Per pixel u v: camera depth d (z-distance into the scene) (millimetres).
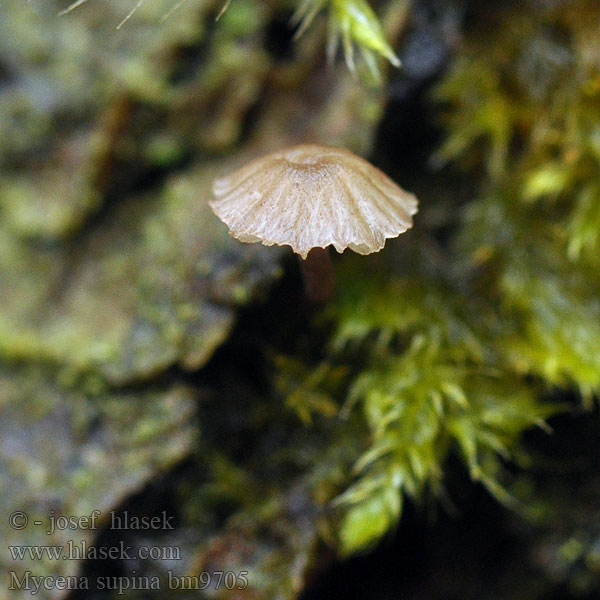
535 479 96
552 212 95
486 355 94
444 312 95
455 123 96
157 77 98
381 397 93
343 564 97
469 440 92
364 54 93
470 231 96
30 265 98
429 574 98
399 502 92
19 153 99
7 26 99
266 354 95
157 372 94
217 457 94
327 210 89
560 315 94
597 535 95
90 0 99
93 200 98
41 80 99
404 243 96
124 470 93
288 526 93
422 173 97
